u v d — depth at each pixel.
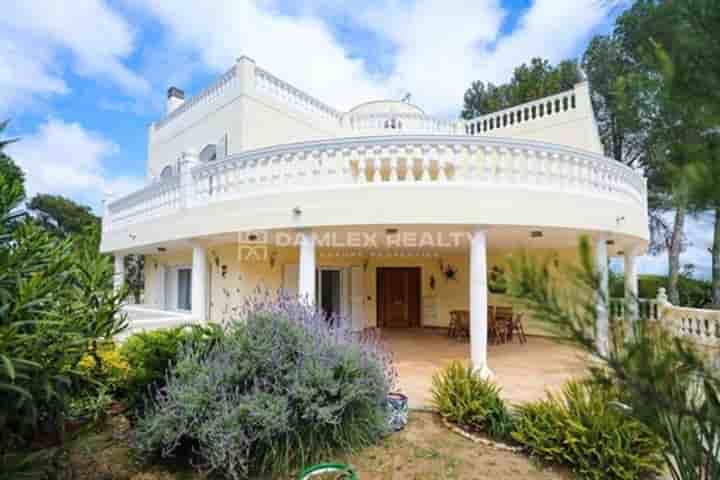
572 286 1.90
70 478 4.48
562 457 4.96
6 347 3.28
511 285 1.96
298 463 4.87
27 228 3.80
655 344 1.90
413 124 17.30
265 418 4.52
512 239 10.78
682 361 1.86
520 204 8.15
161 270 16.11
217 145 14.16
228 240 10.88
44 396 3.99
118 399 5.67
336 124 16.88
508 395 7.05
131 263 24.19
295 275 12.42
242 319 5.86
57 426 4.44
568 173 8.84
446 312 15.77
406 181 8.16
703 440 2.03
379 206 8.07
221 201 9.55
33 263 3.79
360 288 14.80
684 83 1.74
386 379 5.96
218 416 4.60
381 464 5.04
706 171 1.57
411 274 16.25
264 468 4.71
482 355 7.92
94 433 5.05
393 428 5.93
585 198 8.80
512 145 8.42
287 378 4.98
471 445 5.55
